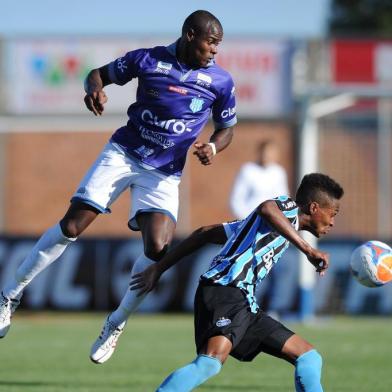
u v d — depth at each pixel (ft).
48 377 111.86
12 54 234.58
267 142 155.53
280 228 75.31
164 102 87.51
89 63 232.94
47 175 264.93
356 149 269.23
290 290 182.09
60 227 88.69
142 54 88.12
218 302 75.41
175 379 73.10
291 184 259.19
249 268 76.79
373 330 164.25
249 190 154.30
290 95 230.07
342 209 271.49
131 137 89.04
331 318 185.47
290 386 106.83
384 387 105.60
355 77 232.94
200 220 263.08
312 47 233.76
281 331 77.05
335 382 109.09
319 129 269.23
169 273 187.32
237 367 123.03
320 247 185.88
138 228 90.84
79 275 188.85
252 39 230.07
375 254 80.48
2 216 263.70
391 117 265.95
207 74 87.86
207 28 85.40
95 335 155.74
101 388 103.76
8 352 135.03
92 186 88.48
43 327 168.14
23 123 236.84
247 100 230.89
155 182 88.94
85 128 236.02
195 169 262.67
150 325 171.42
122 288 187.73
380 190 268.82
